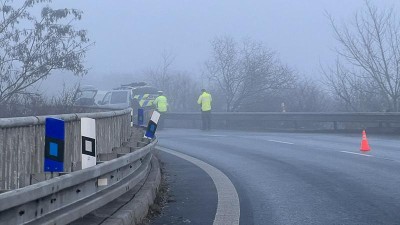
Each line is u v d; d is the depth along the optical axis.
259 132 28.73
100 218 6.27
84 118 6.46
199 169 13.69
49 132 5.52
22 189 4.48
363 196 9.74
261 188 10.71
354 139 22.19
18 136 5.91
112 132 10.09
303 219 8.02
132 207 7.04
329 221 7.88
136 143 11.28
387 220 7.91
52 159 5.53
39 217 4.82
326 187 10.72
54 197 5.12
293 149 18.23
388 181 11.31
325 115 28.42
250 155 16.75
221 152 17.83
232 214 8.34
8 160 5.68
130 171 8.55
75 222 5.98
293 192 10.23
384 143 20.08
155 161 12.54
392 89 33.22
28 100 19.09
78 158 7.59
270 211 8.58
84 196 5.96
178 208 8.84
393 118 25.42
